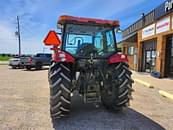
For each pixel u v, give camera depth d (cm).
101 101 548
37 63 1950
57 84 446
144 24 1659
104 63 521
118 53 523
